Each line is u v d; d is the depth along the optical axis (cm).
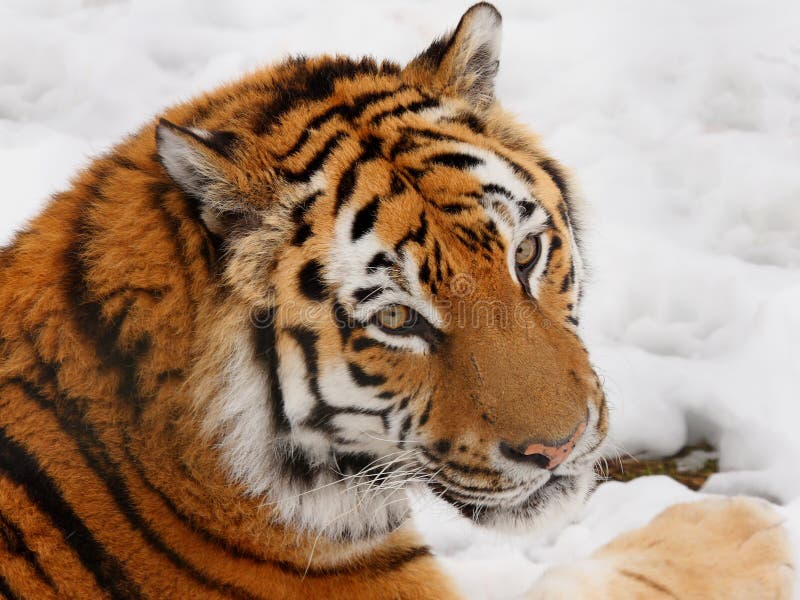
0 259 612
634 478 873
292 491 618
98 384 579
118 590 594
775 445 845
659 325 985
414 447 600
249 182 577
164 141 550
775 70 1257
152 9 1412
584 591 682
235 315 570
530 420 564
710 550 726
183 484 596
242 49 1341
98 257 577
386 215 568
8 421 580
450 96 652
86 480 586
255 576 627
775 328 927
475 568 777
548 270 622
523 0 1434
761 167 1129
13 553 568
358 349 579
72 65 1313
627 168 1162
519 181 606
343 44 1326
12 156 1143
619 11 1402
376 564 670
